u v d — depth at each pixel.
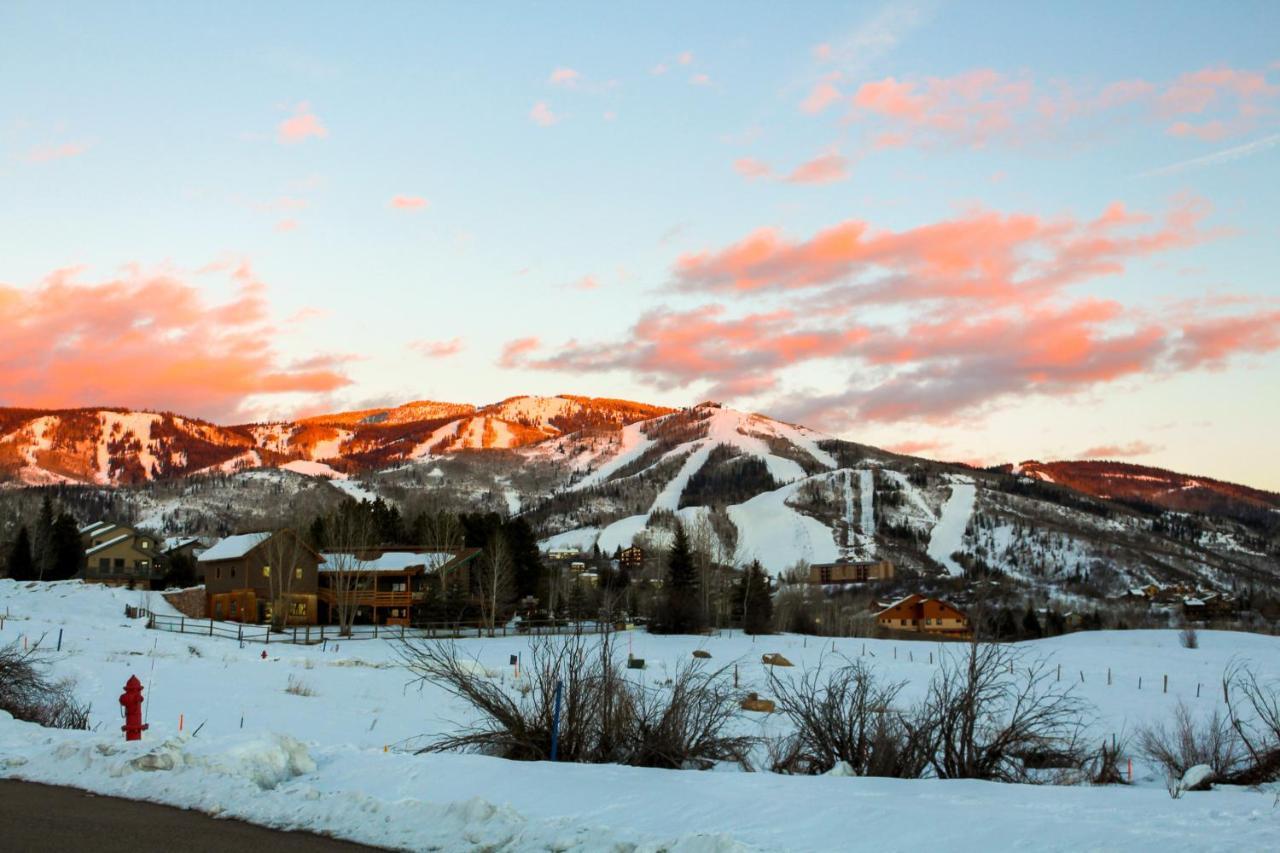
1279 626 119.69
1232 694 44.44
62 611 64.31
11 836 9.66
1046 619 115.44
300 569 75.25
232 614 75.44
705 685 19.02
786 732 22.08
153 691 31.36
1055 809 10.88
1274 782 18.33
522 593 89.56
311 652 52.19
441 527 87.38
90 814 10.70
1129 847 8.76
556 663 17.41
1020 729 17.17
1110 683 49.25
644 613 88.38
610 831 9.24
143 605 71.12
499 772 12.84
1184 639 79.31
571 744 16.48
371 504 100.69
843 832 9.62
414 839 9.64
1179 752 23.19
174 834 9.84
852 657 60.41
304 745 14.15
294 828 10.19
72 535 94.81
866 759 16.66
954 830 9.56
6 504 141.50
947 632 106.62
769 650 64.38
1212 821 10.10
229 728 24.06
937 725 16.64
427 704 31.19
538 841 9.24
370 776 12.79
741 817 10.33
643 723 16.72
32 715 21.00
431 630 67.81
